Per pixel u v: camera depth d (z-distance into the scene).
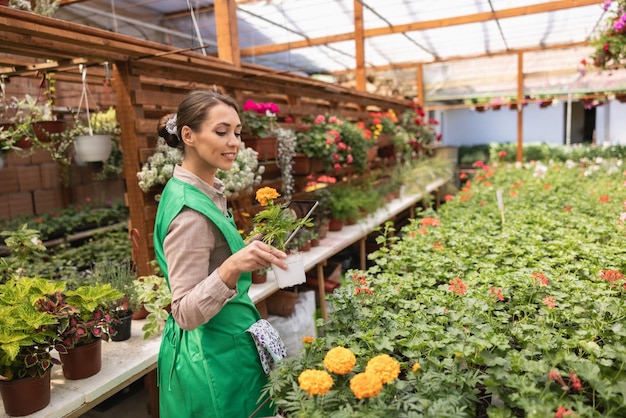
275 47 8.13
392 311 2.09
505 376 1.44
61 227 5.53
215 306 1.38
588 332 1.72
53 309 1.86
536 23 7.62
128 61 2.83
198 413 1.59
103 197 6.76
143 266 2.94
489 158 11.65
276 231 1.53
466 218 4.16
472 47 9.09
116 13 5.49
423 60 9.98
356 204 4.59
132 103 2.88
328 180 4.39
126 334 2.38
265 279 3.06
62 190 6.38
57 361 1.79
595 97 8.97
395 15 7.06
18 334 1.67
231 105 1.56
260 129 3.71
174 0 5.18
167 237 1.47
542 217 3.86
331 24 7.29
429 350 1.65
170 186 1.58
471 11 7.01
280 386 1.51
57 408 1.78
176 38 6.66
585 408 1.28
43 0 3.13
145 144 2.97
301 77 4.48
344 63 10.03
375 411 1.26
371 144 5.75
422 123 8.43
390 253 3.06
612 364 1.57
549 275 2.37
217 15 3.90
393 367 1.26
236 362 1.61
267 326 1.72
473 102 9.96
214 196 1.64
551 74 9.28
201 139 1.51
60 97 5.99
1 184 5.64
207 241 1.47
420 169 6.99
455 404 1.32
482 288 2.19
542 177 6.57
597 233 3.36
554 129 13.29
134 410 3.05
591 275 2.46
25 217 5.65
